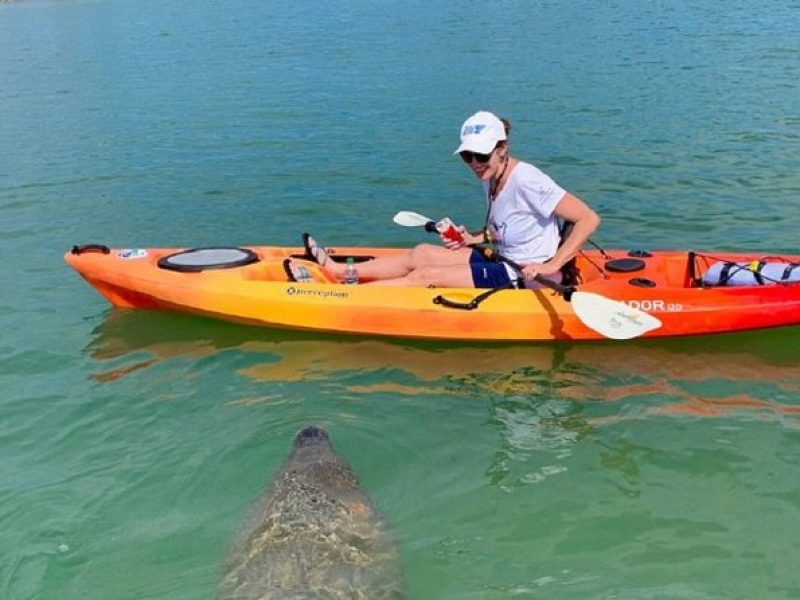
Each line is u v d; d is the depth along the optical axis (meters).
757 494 4.09
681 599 3.45
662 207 8.42
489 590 3.52
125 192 9.52
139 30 25.30
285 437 4.66
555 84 14.31
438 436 4.69
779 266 5.98
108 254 6.48
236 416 4.91
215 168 10.39
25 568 3.71
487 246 6.09
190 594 3.49
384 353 5.73
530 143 10.87
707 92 13.10
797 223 7.86
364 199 9.12
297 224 8.41
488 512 4.02
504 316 5.77
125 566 3.70
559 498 4.12
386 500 4.11
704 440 4.57
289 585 3.23
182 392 5.20
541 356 5.64
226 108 13.66
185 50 20.55
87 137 12.05
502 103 13.16
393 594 3.40
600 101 12.92
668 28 20.05
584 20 22.48
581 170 9.71
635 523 3.92
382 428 4.76
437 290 5.92
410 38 20.83
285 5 31.05
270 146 11.31
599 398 5.08
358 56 18.31
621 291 5.80
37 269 7.29
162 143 11.61
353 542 3.57
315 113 13.09
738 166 9.55
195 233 8.20
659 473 4.30
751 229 7.76
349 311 5.89
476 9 26.56
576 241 5.46
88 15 31.33
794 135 10.62
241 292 6.01
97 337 5.98
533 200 5.57
